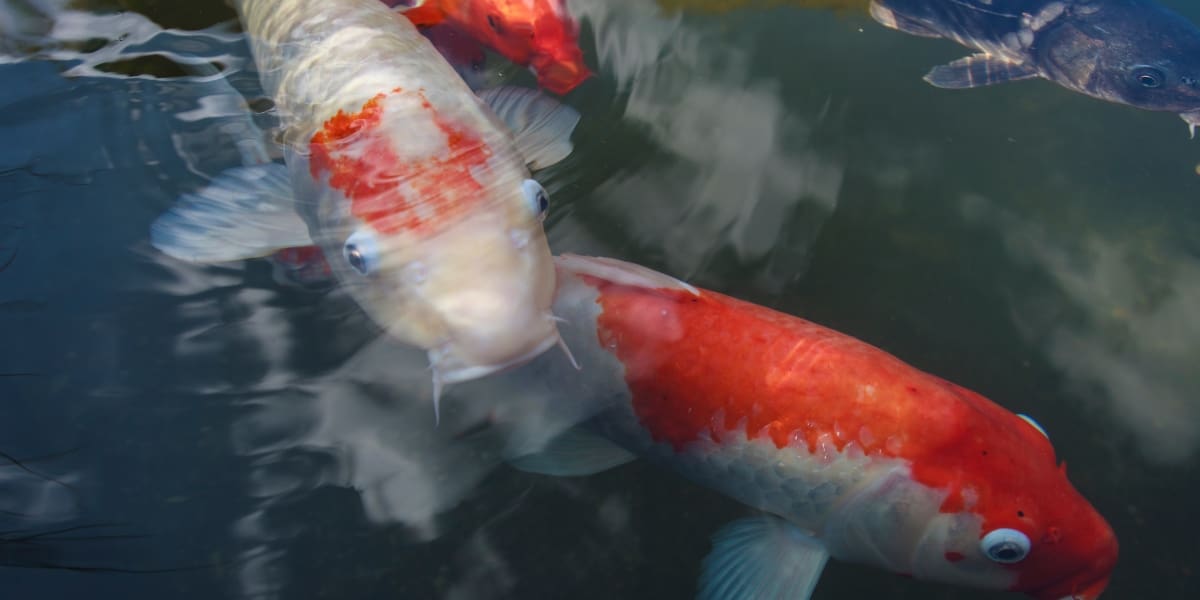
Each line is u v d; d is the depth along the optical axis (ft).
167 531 1.88
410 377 2.04
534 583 1.88
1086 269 2.34
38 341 2.06
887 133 2.56
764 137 2.51
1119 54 2.80
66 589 1.81
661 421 1.94
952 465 1.84
